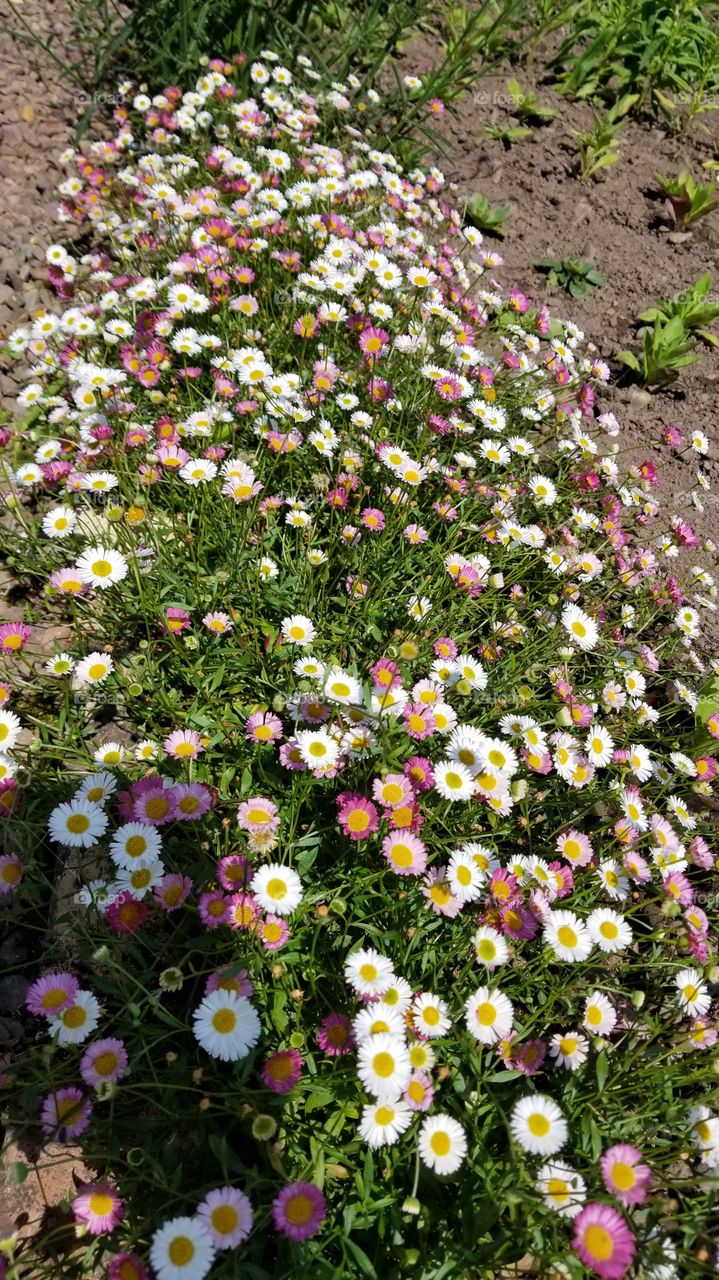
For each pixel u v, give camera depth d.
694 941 0.35
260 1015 0.32
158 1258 0.24
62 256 0.62
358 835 0.33
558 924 0.33
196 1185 0.29
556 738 0.41
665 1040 0.36
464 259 0.75
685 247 0.82
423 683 0.39
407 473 0.48
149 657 0.42
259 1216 0.28
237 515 0.47
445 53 0.88
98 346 0.58
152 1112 0.31
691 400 0.70
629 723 0.46
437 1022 0.30
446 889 0.33
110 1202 0.26
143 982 0.33
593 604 0.51
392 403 0.52
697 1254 0.27
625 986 0.39
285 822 0.37
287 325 0.57
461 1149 0.28
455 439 0.53
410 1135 0.29
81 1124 0.28
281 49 0.77
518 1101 0.28
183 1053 0.30
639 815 0.38
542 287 0.75
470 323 0.63
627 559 0.54
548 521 0.54
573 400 0.63
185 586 0.44
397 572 0.47
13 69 0.77
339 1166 0.28
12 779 0.35
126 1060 0.29
